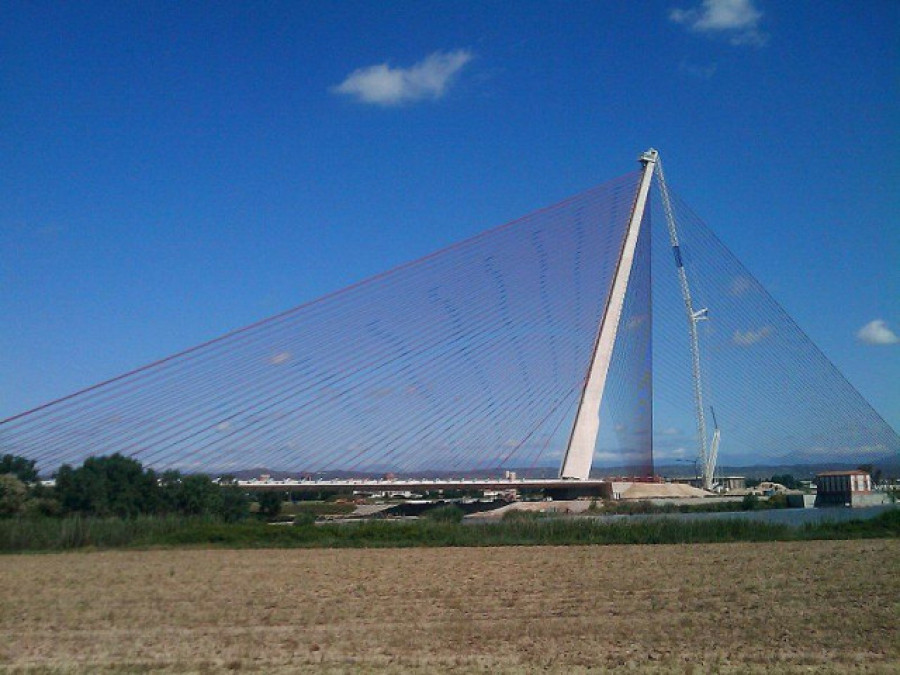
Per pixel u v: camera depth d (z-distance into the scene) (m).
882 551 38.50
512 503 77.31
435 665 18.08
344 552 42.78
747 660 18.23
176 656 19.27
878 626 21.33
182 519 52.19
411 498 98.12
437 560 37.88
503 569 33.94
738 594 26.50
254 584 30.38
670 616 23.12
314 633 21.55
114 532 47.69
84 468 57.12
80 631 22.12
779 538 46.56
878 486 90.12
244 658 18.95
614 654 18.88
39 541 45.25
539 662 18.25
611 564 34.94
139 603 26.31
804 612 23.28
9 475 55.38
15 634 21.77
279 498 72.50
